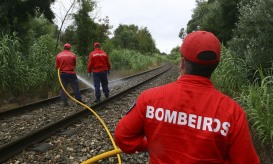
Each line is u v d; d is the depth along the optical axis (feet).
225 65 36.01
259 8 37.78
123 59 114.21
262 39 36.19
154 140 6.74
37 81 45.01
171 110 6.66
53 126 24.68
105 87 42.22
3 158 18.49
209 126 6.41
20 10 57.00
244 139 6.35
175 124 6.58
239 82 35.14
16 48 43.09
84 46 73.77
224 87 36.09
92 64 40.65
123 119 7.18
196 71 6.78
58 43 64.90
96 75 40.83
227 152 6.52
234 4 57.57
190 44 6.73
